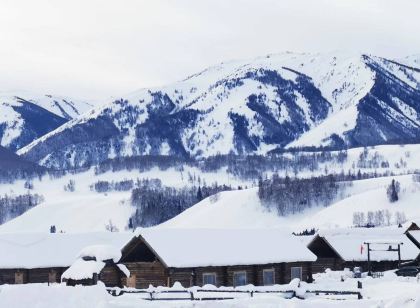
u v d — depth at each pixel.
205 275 61.38
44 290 27.88
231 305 30.30
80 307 27.62
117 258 54.56
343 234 93.44
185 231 64.00
